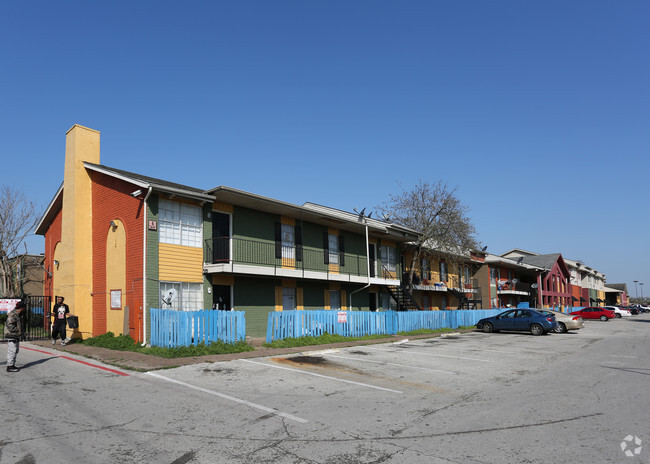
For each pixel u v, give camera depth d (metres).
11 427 6.91
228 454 5.86
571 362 14.12
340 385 10.16
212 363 12.52
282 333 17.94
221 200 19.72
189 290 18.08
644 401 8.71
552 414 7.77
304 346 16.95
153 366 11.88
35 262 34.41
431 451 5.94
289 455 5.82
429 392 9.59
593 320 48.06
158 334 15.19
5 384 9.98
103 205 19.12
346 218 24.78
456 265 42.34
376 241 30.00
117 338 16.69
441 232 34.31
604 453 5.83
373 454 5.84
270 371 11.61
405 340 20.69
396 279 29.86
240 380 10.48
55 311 17.77
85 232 19.55
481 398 9.04
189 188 20.62
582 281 82.94
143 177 19.19
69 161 20.14
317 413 7.79
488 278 46.38
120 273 17.66
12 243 30.55
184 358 13.19
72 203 19.66
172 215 17.66
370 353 15.59
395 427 7.00
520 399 8.94
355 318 21.69
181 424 7.12
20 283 30.75
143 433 6.69
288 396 9.04
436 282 37.62
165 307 16.94
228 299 20.19
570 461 5.56
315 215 23.11
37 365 12.38
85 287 19.19
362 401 8.70
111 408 8.03
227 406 8.20
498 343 19.98
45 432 6.70
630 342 20.86
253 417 7.52
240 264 18.97
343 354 15.17
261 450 6.00
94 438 6.46
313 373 11.52
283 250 22.92
